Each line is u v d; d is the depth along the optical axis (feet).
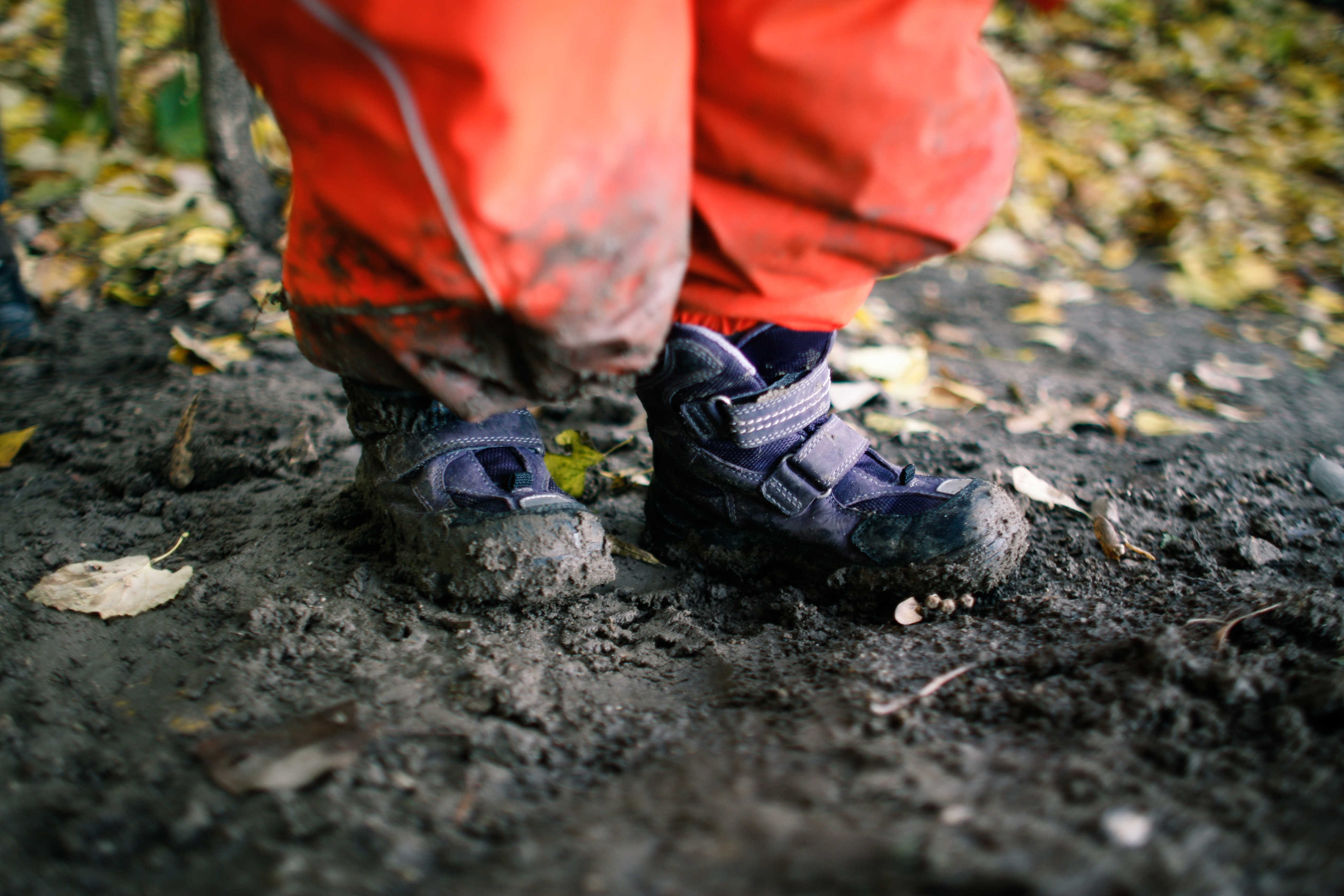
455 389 3.16
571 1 2.35
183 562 4.41
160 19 11.27
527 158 2.41
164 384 6.14
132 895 2.45
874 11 2.61
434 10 2.30
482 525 3.88
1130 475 5.62
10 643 3.69
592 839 2.58
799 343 3.86
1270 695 3.12
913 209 2.88
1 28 11.16
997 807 2.58
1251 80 15.89
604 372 2.98
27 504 4.83
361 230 2.67
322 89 2.51
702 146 2.84
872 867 2.31
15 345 6.55
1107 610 4.01
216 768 2.93
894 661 3.66
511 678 3.55
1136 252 10.88
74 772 2.97
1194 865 2.27
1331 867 2.31
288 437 5.44
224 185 8.05
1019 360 7.76
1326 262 10.58
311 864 2.52
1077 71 15.44
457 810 2.80
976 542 4.02
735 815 2.61
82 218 8.06
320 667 3.59
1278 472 5.70
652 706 3.51
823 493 4.09
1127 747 2.91
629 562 4.61
